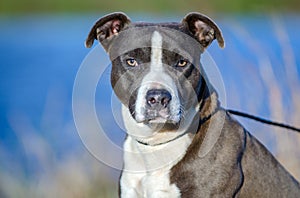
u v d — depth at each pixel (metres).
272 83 8.76
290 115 8.72
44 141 10.65
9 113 15.55
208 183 6.30
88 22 33.84
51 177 10.05
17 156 11.20
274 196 6.80
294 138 8.64
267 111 9.33
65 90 18.02
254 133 9.27
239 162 6.52
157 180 6.36
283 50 9.16
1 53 26.23
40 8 36.72
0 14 36.88
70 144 11.48
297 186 7.08
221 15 13.06
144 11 26.91
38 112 15.55
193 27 6.73
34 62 23.56
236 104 9.48
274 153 8.93
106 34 6.70
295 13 24.42
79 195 9.73
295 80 8.95
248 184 6.62
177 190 6.32
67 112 14.63
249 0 24.23
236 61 9.90
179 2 16.42
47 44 28.28
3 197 9.81
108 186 10.03
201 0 13.24
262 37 18.95
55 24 34.22
